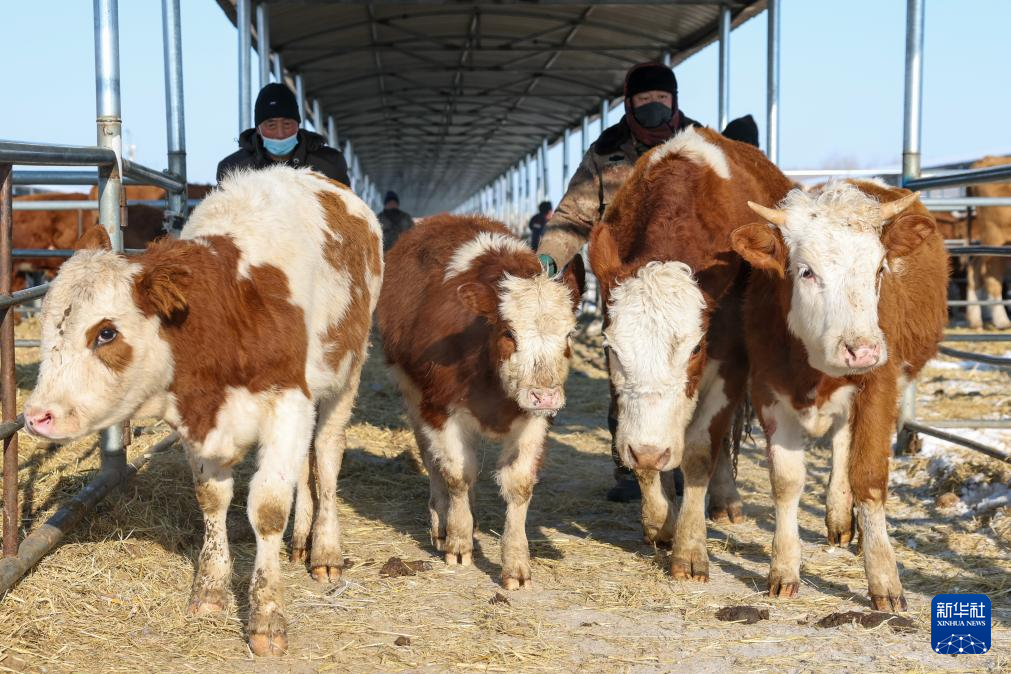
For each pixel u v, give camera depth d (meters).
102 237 4.24
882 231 4.32
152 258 3.90
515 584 4.75
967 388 10.19
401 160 31.19
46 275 14.97
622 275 4.73
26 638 3.84
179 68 7.77
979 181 6.05
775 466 4.66
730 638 4.11
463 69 15.75
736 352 4.95
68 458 6.57
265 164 6.91
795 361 4.46
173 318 3.83
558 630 4.20
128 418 3.92
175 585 4.54
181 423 4.03
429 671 3.77
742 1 10.77
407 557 5.29
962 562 5.16
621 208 5.34
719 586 4.81
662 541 5.42
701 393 4.93
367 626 4.21
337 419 5.04
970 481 6.51
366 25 12.78
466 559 5.14
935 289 5.55
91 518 5.24
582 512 6.34
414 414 5.49
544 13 12.44
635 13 12.18
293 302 4.18
